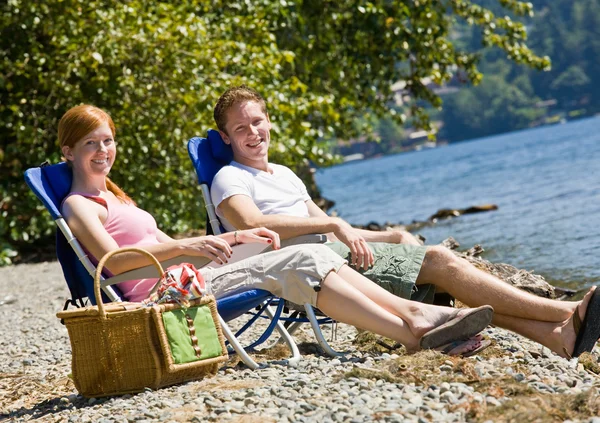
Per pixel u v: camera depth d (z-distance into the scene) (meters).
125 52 12.64
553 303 4.00
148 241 4.40
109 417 3.44
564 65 146.88
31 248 14.82
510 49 18.41
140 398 3.69
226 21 13.79
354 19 17.64
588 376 3.57
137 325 3.80
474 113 150.50
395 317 3.94
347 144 20.28
